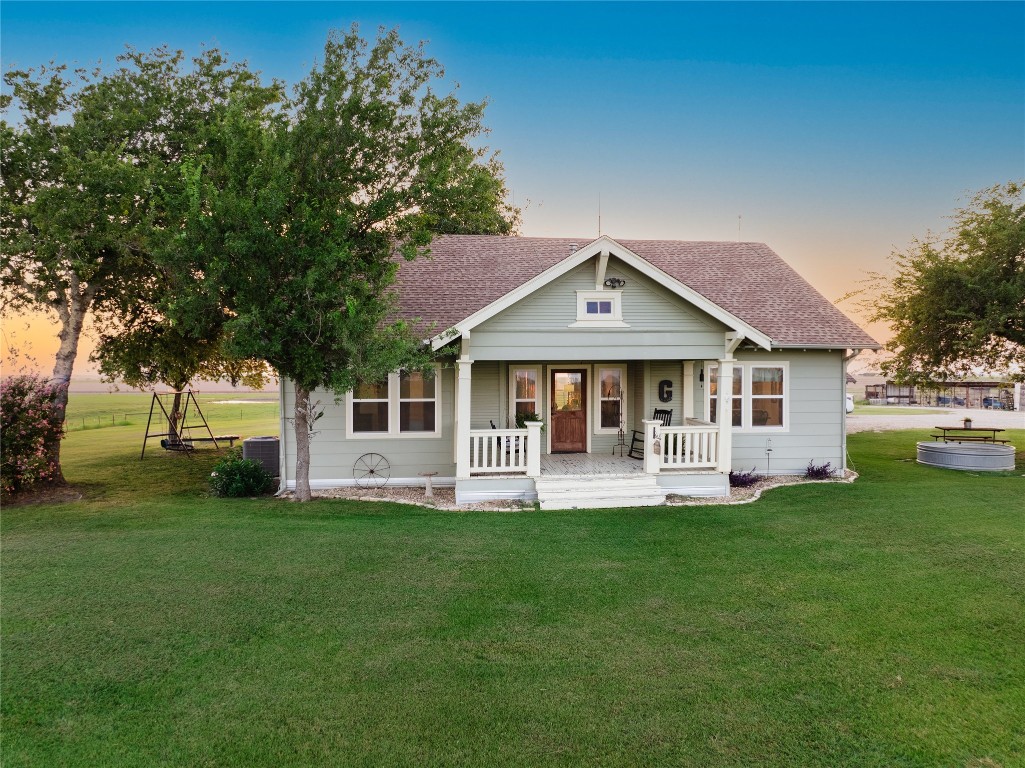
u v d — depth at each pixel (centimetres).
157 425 3325
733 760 413
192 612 652
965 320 1830
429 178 1177
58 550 873
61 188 1303
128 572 776
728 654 559
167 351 1839
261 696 490
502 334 1237
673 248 1900
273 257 1092
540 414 1525
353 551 870
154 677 519
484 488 1236
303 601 683
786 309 1590
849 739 435
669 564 815
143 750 424
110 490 1404
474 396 1461
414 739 435
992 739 435
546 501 1184
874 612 652
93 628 612
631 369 1550
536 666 537
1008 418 3381
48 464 1345
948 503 1181
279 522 1049
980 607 664
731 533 971
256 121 1139
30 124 1413
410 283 1515
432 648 571
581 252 1210
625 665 539
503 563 819
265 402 6009
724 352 1288
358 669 532
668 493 1286
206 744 430
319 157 1159
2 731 445
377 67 1202
